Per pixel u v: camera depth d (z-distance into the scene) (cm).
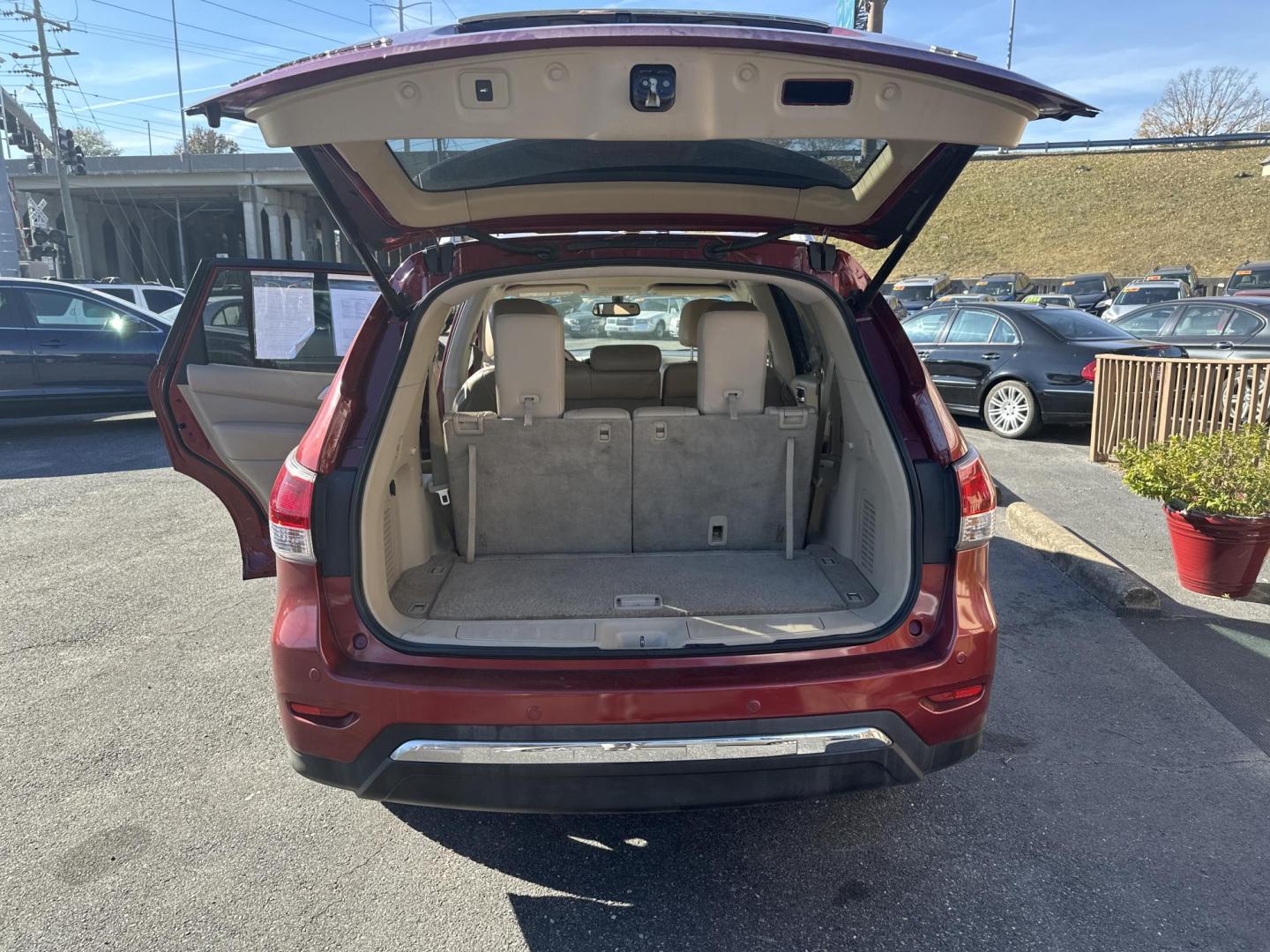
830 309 247
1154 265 4066
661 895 240
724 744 206
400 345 231
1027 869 248
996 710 336
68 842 261
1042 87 177
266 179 5084
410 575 284
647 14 191
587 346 547
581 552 311
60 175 3431
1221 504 429
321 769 213
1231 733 318
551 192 251
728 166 238
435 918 231
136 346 963
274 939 222
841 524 305
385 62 164
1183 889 239
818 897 238
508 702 205
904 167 228
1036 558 511
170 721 332
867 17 792
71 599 462
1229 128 6456
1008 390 888
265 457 342
